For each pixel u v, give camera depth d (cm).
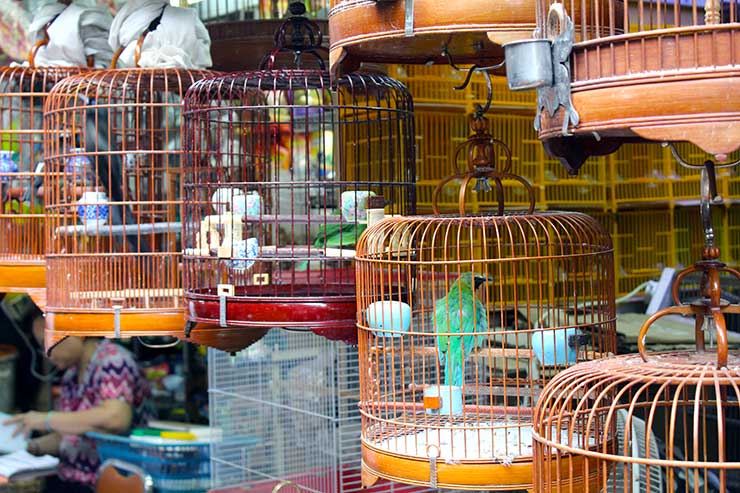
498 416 210
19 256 300
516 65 158
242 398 339
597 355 201
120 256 257
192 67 279
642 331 162
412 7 187
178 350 462
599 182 414
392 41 200
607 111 149
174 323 246
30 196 336
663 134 144
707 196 164
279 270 270
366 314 203
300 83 228
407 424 190
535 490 166
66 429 391
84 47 311
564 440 191
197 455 373
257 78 228
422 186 365
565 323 195
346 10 198
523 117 389
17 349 480
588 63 153
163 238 309
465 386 208
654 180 416
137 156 270
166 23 276
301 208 321
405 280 235
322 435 310
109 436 388
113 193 299
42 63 313
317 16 329
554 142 172
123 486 340
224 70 324
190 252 240
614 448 189
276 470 329
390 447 194
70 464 390
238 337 256
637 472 228
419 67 355
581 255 194
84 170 272
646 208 423
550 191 399
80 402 400
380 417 198
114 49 291
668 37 145
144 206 307
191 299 231
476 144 212
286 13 327
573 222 199
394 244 227
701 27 142
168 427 398
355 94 234
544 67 157
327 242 245
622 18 196
